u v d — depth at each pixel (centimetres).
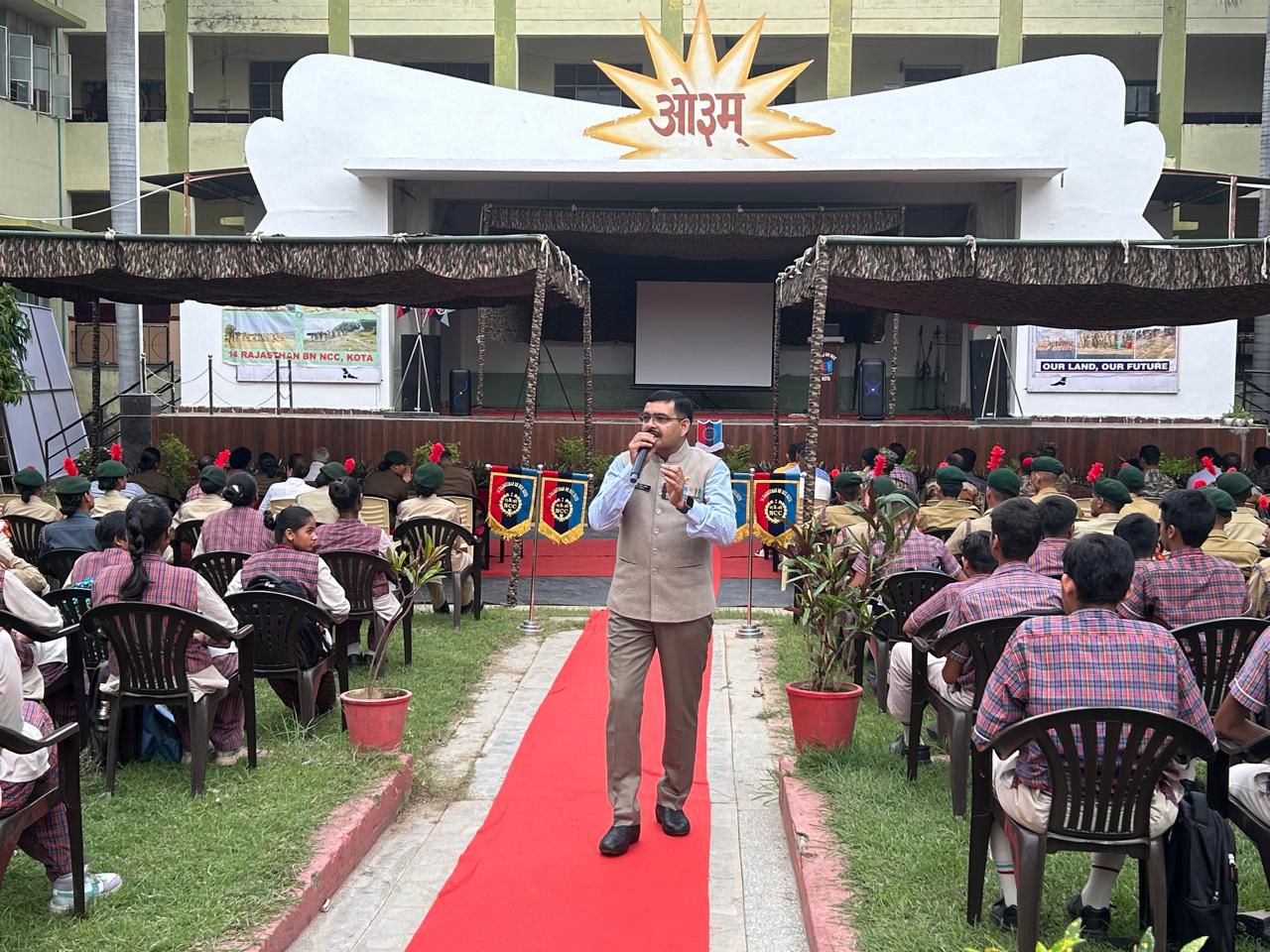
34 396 1641
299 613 507
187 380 1638
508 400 2044
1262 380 1806
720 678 670
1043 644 304
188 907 340
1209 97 2223
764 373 1867
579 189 1762
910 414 1922
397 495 980
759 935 360
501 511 823
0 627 390
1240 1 2056
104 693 439
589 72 2298
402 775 471
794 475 794
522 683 655
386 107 1612
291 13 2156
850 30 2086
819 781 454
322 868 376
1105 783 289
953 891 350
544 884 388
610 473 417
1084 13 2075
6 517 779
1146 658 300
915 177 1552
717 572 1038
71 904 335
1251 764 358
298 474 990
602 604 902
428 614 843
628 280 1977
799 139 1564
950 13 2078
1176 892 295
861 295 1053
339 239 896
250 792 437
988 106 1566
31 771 316
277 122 1619
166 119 2278
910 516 571
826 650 492
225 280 964
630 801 414
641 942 348
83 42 2262
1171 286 798
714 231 1639
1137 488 748
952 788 415
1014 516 406
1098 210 1574
